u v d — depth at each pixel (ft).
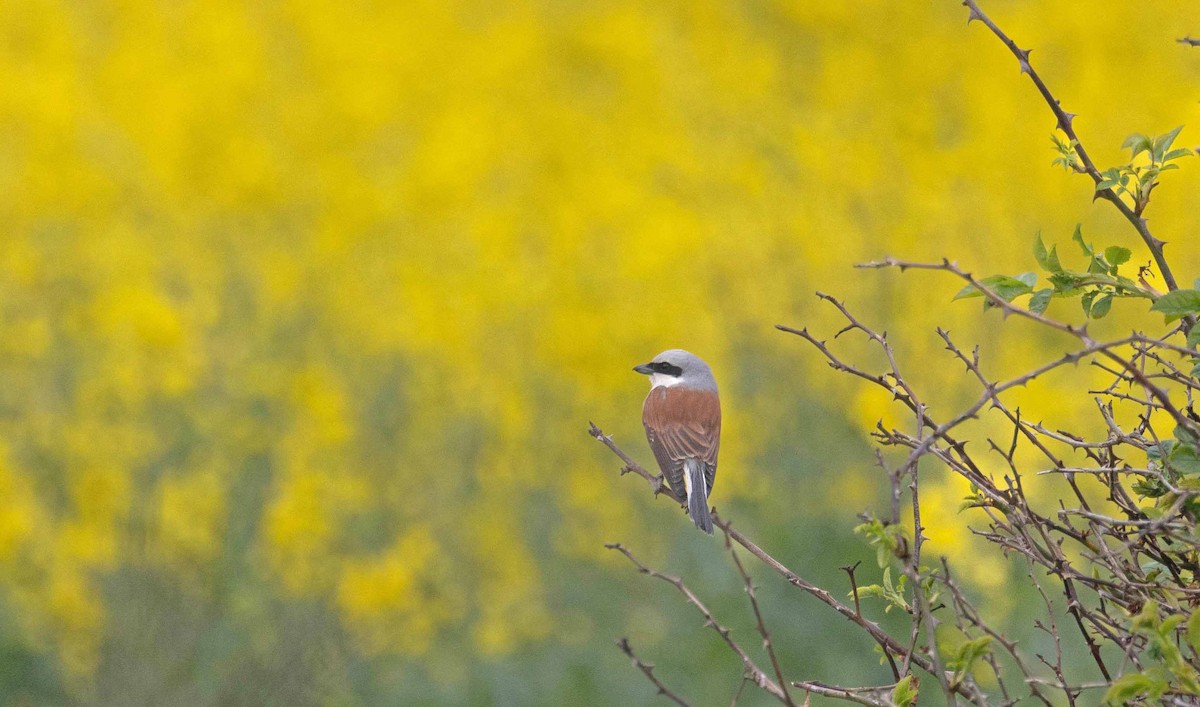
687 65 98.94
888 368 49.06
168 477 42.39
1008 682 26.55
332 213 66.90
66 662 37.11
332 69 95.66
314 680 37.78
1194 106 68.95
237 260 66.23
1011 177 66.28
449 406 51.93
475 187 76.18
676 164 75.15
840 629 35.32
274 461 45.19
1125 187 17.33
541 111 91.50
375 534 45.37
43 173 66.08
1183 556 16.43
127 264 59.21
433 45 106.73
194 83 84.64
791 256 60.08
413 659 38.88
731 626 36.35
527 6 126.62
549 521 49.03
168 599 38.88
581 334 53.42
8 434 44.83
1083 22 81.56
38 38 94.53
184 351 47.62
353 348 56.95
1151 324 55.01
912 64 84.02
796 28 106.42
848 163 65.41
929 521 27.50
